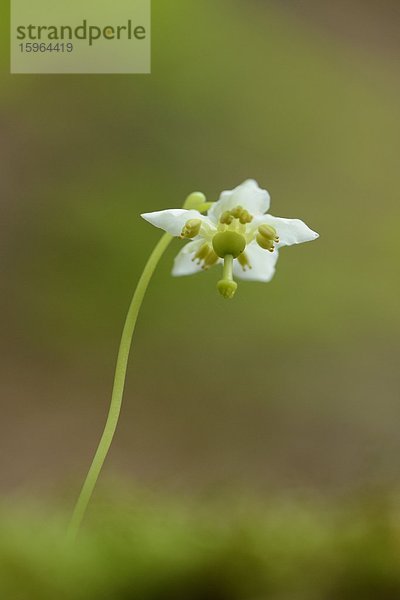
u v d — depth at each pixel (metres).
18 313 0.44
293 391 0.44
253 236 0.19
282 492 0.18
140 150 0.47
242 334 0.44
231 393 0.44
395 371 0.44
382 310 0.45
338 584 0.17
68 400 0.43
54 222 0.45
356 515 0.17
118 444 0.42
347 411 0.43
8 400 0.43
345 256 0.47
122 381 0.19
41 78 0.47
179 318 0.44
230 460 0.42
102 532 0.17
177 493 0.18
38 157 0.47
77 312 0.44
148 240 0.44
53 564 0.16
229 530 0.17
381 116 0.51
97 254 0.44
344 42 0.54
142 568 0.17
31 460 0.39
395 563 0.17
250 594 0.17
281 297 0.44
